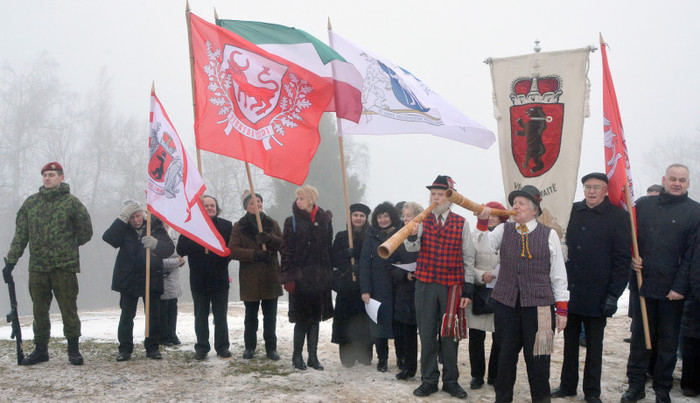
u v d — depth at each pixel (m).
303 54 7.03
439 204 5.89
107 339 8.50
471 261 5.79
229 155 6.49
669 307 5.67
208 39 6.68
